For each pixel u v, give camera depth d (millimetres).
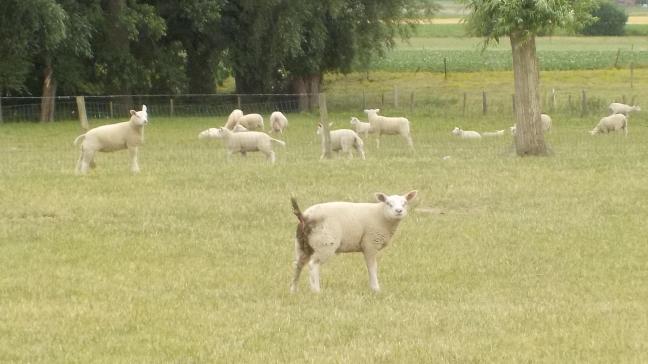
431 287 13219
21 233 16438
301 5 51594
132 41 50938
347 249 12562
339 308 11914
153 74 52406
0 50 45094
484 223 17562
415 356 9914
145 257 14961
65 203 18531
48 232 16531
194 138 36156
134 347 10281
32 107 48688
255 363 9727
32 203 18484
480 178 21969
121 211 18031
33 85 49406
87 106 49969
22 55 44500
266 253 15242
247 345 10336
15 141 34688
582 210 18719
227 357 9906
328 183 21062
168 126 42406
